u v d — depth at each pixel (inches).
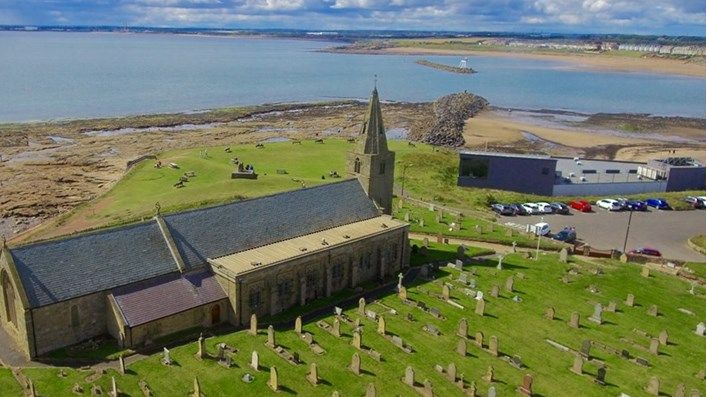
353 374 2039.9
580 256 3412.9
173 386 1918.1
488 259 3230.8
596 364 2180.1
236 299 2324.1
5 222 4224.9
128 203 4237.2
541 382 2043.6
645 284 2984.7
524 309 2608.3
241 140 7342.5
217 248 2496.3
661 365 2198.6
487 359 2182.6
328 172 5196.9
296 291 2559.1
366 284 2832.2
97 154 6333.7
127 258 2282.2
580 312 2615.7
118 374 1967.3
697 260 3489.2
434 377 2044.8
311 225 2842.0
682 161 5418.3
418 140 7544.3
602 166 5664.4
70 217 4028.1
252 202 2731.3
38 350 2065.7
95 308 2170.3
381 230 2878.9
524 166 4931.1
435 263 3115.2
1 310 2247.8
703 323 2561.5
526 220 4173.2
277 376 1923.0
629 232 3981.3
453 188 4977.9
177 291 2289.6
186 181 4813.0
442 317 2488.9
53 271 2114.9
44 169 5615.2
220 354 2097.7
